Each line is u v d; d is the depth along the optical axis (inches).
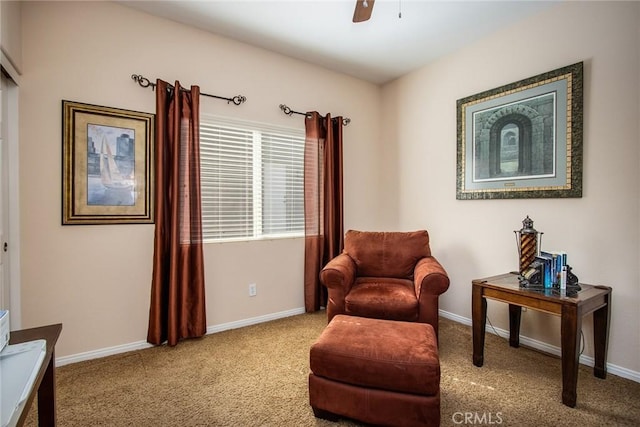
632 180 76.2
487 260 107.0
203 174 105.0
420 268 95.3
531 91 93.7
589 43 82.7
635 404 66.5
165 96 94.1
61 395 69.5
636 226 75.8
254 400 68.0
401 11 92.6
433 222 125.7
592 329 82.3
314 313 125.8
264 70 116.1
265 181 118.1
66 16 83.3
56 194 82.1
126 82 91.1
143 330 94.3
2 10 65.2
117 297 90.5
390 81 144.5
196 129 97.5
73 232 84.5
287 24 100.2
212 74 105.5
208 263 105.6
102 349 88.4
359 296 89.0
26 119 78.3
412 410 54.7
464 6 90.3
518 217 98.4
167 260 95.3
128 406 65.8
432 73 125.5
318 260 126.8
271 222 119.8
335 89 134.8
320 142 128.1
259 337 101.7
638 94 75.1
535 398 68.4
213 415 63.1
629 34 76.1
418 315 86.5
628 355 76.9
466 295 114.0
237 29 103.3
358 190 142.9
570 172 85.8
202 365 83.0
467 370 80.5
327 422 61.1
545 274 76.7
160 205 92.2
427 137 127.8
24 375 33.6
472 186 110.3
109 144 88.7
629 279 76.8
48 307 81.6
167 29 97.5
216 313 107.1
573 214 86.1
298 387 73.0
